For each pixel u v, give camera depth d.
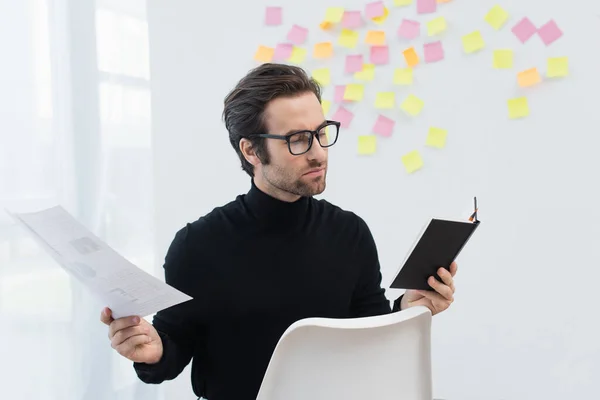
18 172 2.14
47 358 2.20
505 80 2.14
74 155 2.30
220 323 1.35
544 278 2.15
